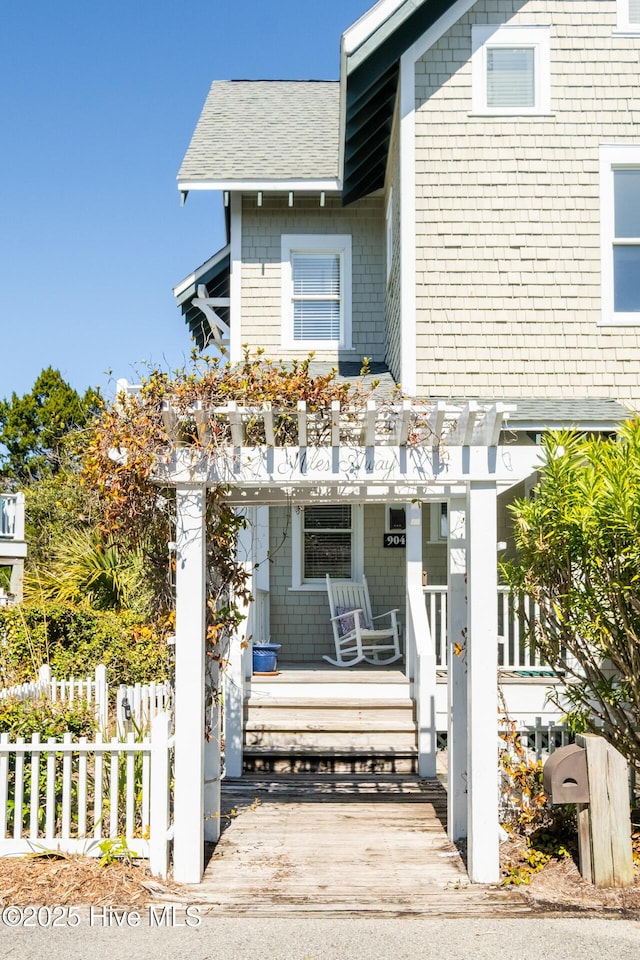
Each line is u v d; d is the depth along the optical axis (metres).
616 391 10.09
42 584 15.07
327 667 11.28
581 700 6.91
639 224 10.31
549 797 5.80
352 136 11.18
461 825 6.61
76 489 15.56
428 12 10.34
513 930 5.00
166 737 5.78
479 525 5.83
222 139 13.15
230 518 6.34
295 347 12.55
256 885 5.70
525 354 10.11
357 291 12.67
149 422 5.77
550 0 10.41
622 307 10.27
